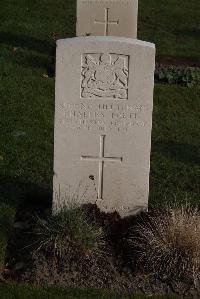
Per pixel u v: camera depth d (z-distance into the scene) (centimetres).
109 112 295
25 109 433
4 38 571
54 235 284
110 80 290
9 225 302
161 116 442
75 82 290
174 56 563
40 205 325
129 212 310
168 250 277
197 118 443
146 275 276
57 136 297
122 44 286
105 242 289
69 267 277
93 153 300
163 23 660
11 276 275
